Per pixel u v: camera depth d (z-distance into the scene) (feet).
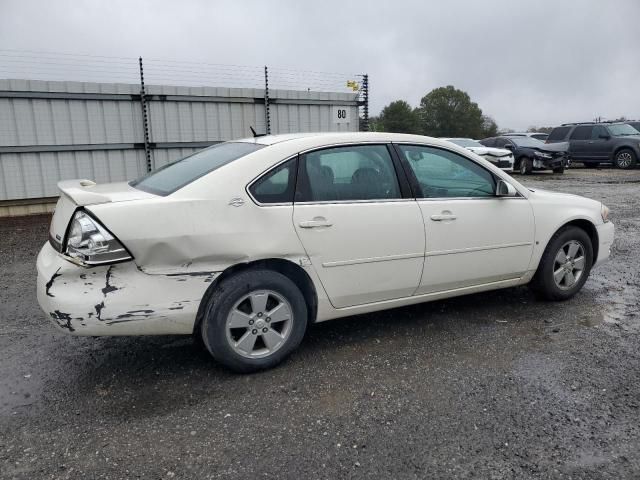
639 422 9.55
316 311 12.18
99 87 35.47
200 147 39.50
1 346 13.12
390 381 11.18
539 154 62.13
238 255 10.87
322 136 12.35
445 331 13.88
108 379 11.37
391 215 12.52
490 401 10.32
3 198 33.73
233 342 11.23
